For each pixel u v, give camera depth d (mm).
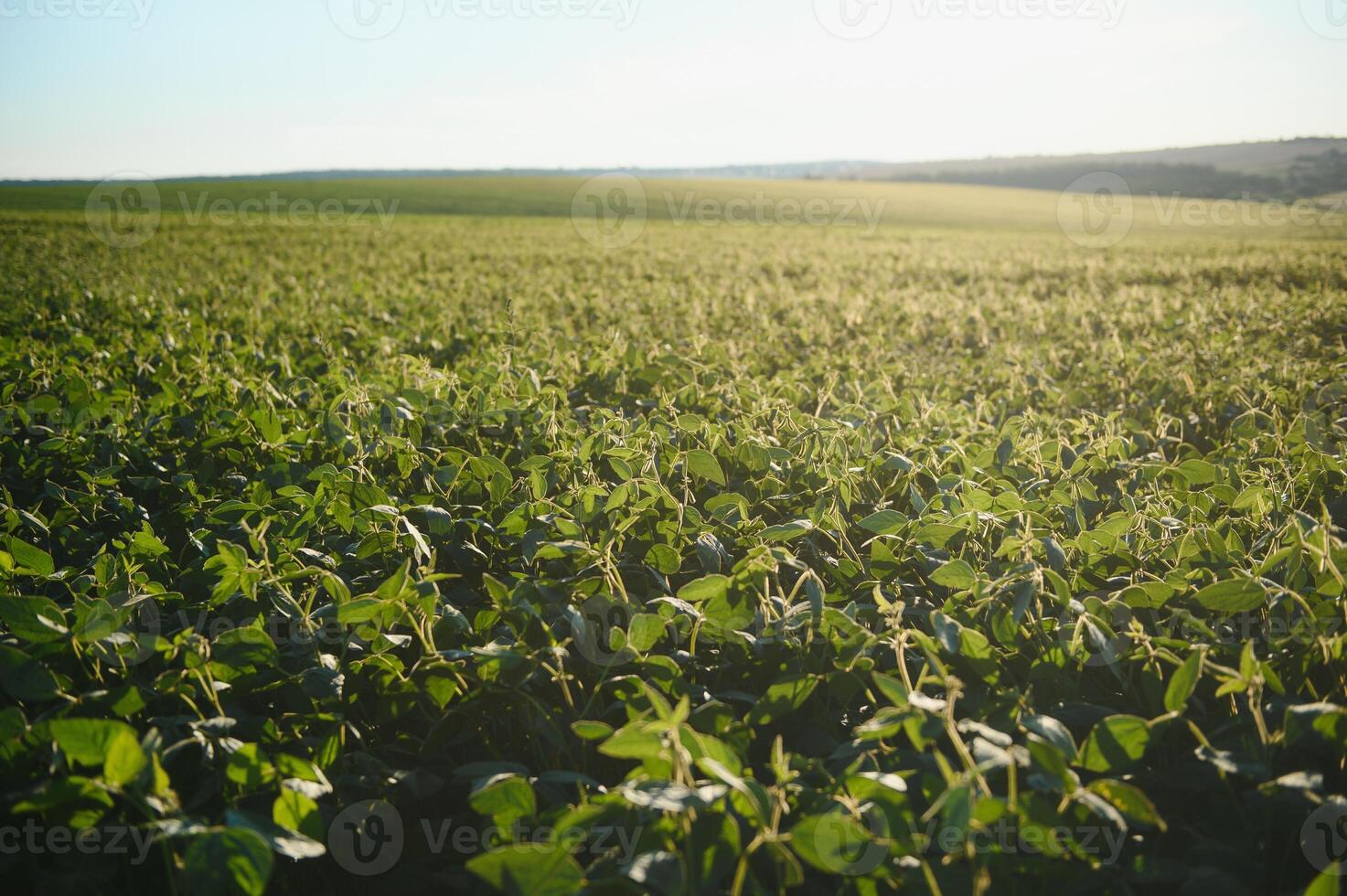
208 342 7242
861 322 9875
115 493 3734
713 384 5332
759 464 3529
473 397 4445
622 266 20781
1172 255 23938
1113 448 3945
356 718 2445
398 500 3426
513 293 13992
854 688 2236
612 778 2277
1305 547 2391
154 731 1822
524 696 2207
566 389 5648
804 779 1987
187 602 2787
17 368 6125
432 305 11445
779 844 1632
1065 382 6641
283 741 2176
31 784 1889
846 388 5727
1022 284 17844
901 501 3496
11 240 30016
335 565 2857
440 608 2514
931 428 4496
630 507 3041
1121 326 10547
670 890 1497
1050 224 46438
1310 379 6035
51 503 3971
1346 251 24406
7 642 2277
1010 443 3693
